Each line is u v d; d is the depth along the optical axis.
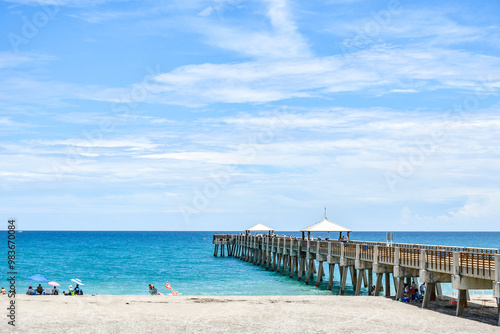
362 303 31.89
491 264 23.75
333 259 44.56
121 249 139.00
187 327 24.84
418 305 30.95
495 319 26.31
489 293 43.97
